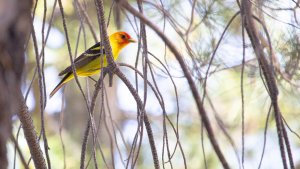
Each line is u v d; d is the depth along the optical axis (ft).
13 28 15.08
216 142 17.76
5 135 14.92
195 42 31.86
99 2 24.21
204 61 30.89
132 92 25.17
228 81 48.55
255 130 54.49
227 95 51.47
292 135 53.11
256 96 43.52
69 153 56.90
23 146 44.42
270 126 53.93
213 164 57.26
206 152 57.72
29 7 15.97
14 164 20.68
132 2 48.67
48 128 58.54
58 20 55.42
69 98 70.03
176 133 23.44
